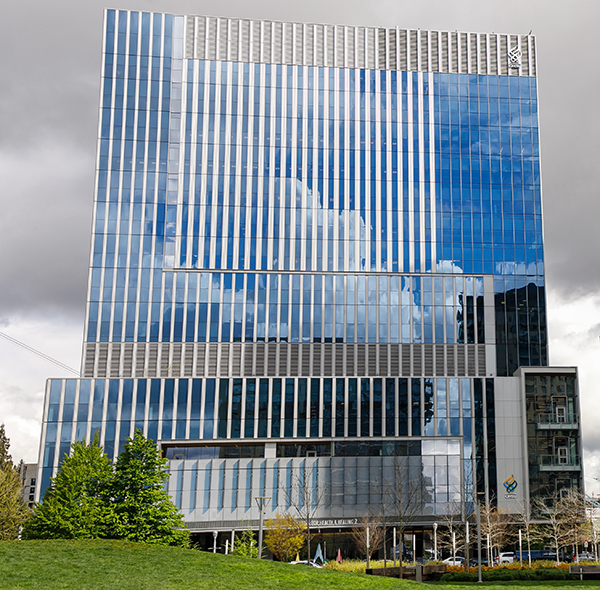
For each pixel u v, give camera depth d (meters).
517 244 95.44
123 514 50.19
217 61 97.00
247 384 81.62
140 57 95.50
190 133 94.31
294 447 79.75
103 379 80.62
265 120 96.19
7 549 35.19
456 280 93.75
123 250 89.94
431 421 82.81
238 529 75.25
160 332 88.00
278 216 93.44
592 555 74.38
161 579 30.47
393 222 94.94
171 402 80.50
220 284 90.44
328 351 89.94
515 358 91.88
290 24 99.50
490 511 75.81
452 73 100.06
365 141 97.12
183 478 76.88
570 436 83.56
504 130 98.75
